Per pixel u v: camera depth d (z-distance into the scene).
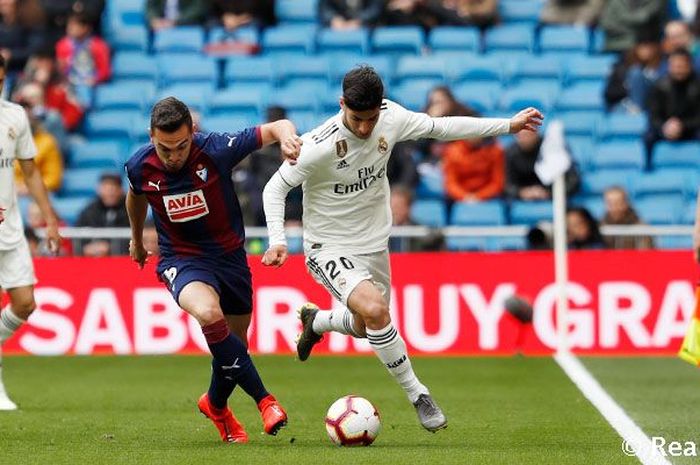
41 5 65.31
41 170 56.56
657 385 37.59
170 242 25.70
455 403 33.69
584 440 26.55
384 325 25.47
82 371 42.50
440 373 41.03
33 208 50.75
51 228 32.94
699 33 65.50
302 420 30.42
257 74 65.00
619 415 30.95
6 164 31.69
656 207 56.00
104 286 46.72
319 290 45.94
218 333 24.69
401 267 46.03
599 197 57.12
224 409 26.20
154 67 65.81
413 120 26.06
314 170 25.81
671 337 45.22
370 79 24.30
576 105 62.41
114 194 49.91
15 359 46.00
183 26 67.94
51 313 46.94
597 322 45.47
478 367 42.56
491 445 25.69
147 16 68.94
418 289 45.94
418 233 46.31
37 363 44.81
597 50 66.25
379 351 25.52
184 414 31.72
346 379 39.81
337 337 46.66
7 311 32.53
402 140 26.25
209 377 40.53
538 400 34.19
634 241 46.78
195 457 23.91
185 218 25.27
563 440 26.55
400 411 32.16
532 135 53.84
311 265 26.94
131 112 63.12
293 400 34.62
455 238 47.94
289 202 51.12
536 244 46.28
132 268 46.66
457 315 45.81
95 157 60.50
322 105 62.38
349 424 25.30
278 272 46.16
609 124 60.69
